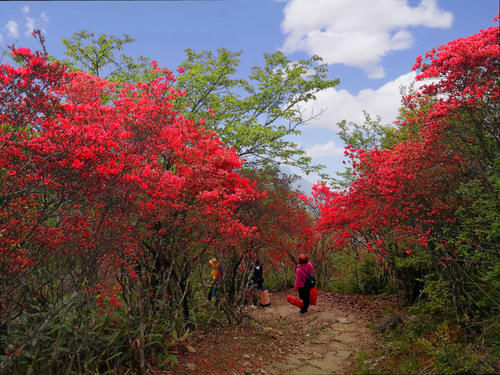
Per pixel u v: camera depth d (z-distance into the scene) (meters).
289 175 8.85
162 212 4.83
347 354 5.51
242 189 5.75
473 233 5.29
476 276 5.47
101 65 12.86
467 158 5.47
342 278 10.64
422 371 4.33
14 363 3.65
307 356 5.54
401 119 9.62
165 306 5.36
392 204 6.22
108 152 3.80
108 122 4.52
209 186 5.43
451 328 5.32
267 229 7.26
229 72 13.39
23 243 3.85
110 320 4.64
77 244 3.97
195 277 6.55
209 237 5.52
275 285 10.84
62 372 3.82
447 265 5.48
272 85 15.05
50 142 3.59
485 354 4.23
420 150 5.83
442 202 5.66
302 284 8.06
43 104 3.79
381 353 5.19
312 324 7.19
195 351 5.32
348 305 8.50
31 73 3.58
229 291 7.28
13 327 4.08
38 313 4.09
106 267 4.26
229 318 6.57
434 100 6.75
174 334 4.99
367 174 6.67
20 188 3.77
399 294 7.80
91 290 4.05
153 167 4.97
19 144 3.53
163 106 4.85
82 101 4.57
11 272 3.56
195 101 13.38
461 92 5.21
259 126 12.63
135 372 4.33
